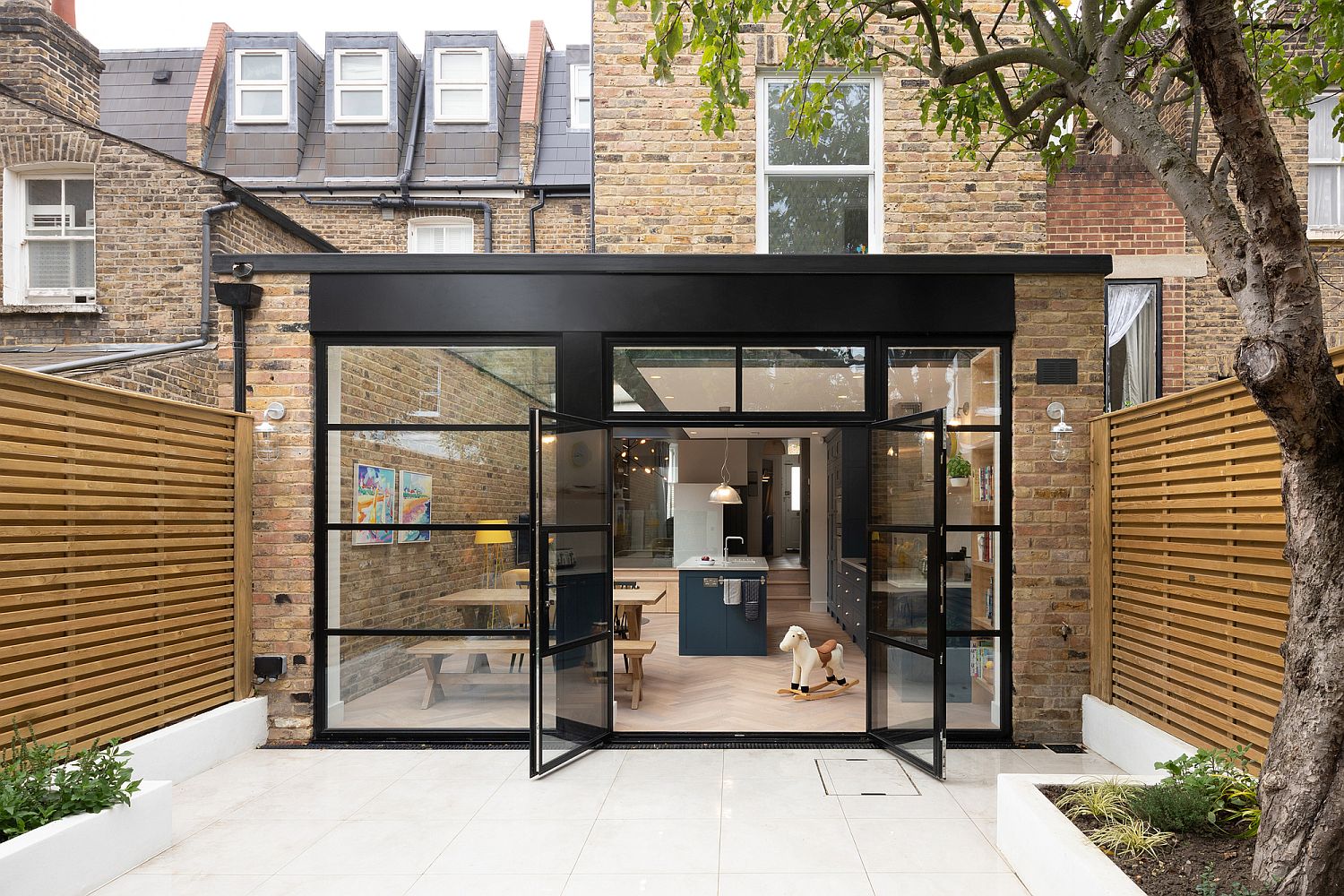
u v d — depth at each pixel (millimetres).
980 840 3771
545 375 5574
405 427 5594
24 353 7223
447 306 5516
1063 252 7074
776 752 5219
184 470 4812
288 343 5527
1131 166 7098
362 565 5555
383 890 3279
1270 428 3598
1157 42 4727
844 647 9164
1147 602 4703
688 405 5582
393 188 9961
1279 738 2676
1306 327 2492
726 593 8672
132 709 4332
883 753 5184
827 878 3377
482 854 3615
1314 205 7328
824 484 12703
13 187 7754
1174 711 4406
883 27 6152
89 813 3287
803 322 5461
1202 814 3082
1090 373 5410
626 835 3824
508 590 5523
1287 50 5977
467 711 5496
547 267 5488
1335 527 2574
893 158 6160
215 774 4730
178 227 7457
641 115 6219
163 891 3264
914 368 5535
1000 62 3645
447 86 10445
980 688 5426
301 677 5434
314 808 4184
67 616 3873
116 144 7512
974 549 5465
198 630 4852
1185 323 7008
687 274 5504
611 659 5645
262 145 10289
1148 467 4641
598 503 5523
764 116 6301
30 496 3641
